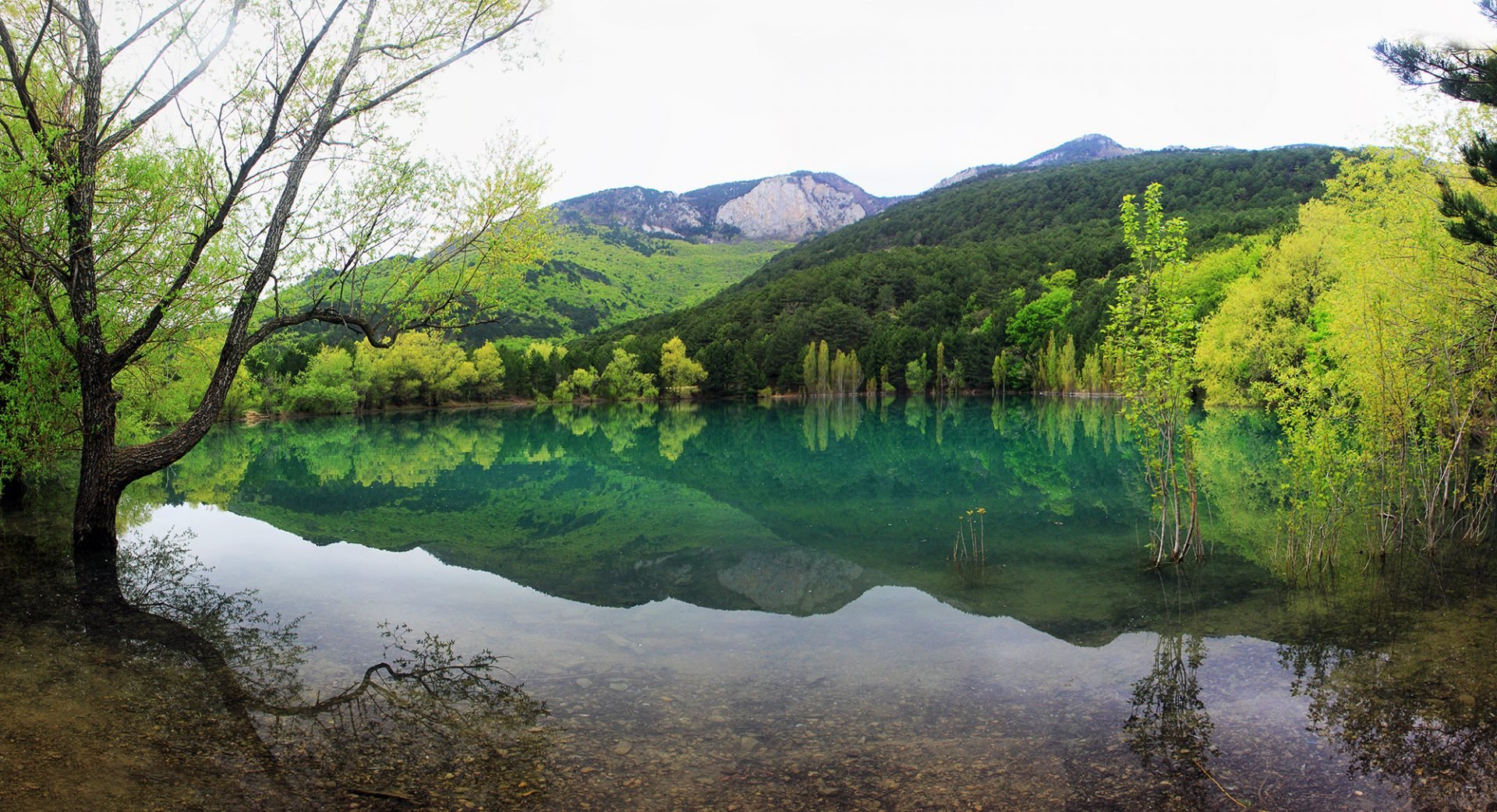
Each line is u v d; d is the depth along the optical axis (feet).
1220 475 59.57
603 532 47.75
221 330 42.75
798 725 18.84
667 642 25.39
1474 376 36.22
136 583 32.19
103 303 35.01
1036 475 71.41
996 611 28.91
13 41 33.94
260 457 91.09
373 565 37.22
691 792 15.56
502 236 38.63
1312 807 14.90
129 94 34.47
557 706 19.95
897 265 434.71
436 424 166.09
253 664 22.89
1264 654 23.36
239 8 34.50
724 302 448.65
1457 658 22.39
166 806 14.64
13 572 33.35
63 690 20.27
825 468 82.94
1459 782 15.76
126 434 52.37
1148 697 20.40
